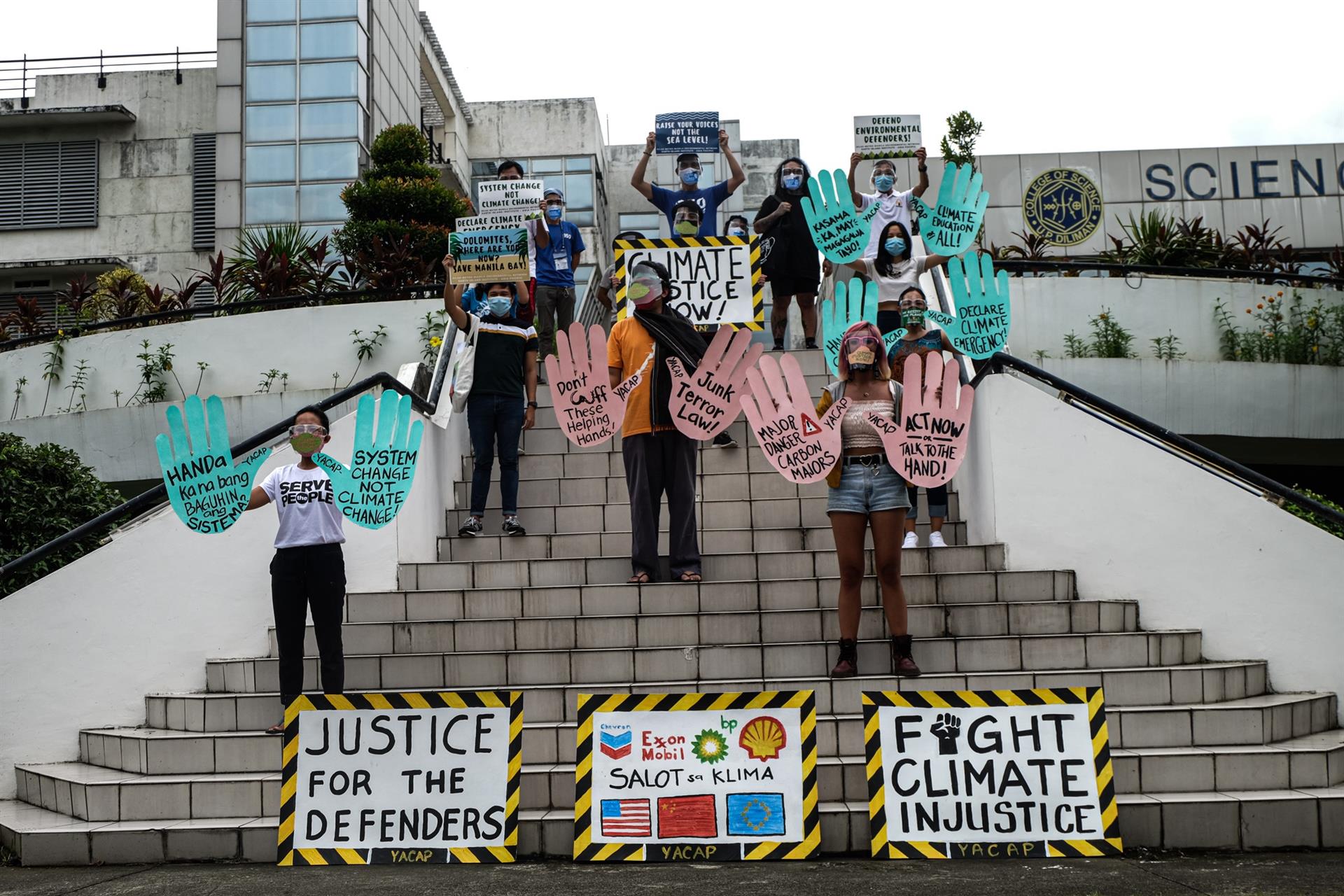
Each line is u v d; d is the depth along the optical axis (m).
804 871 4.50
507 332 7.60
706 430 6.19
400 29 19.86
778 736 4.87
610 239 23.98
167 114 18.17
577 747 4.91
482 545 7.42
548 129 22.53
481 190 7.77
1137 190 15.54
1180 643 6.14
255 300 11.68
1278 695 6.10
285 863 4.80
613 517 7.75
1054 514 6.77
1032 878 4.31
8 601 6.28
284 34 17.81
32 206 18.12
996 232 15.38
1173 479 6.68
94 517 7.56
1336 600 6.37
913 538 7.06
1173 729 5.37
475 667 5.98
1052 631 6.23
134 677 6.36
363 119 17.83
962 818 4.73
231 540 6.57
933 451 5.74
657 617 6.22
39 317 13.12
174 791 5.24
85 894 4.39
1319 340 11.51
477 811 4.85
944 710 4.86
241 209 17.50
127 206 18.00
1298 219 15.55
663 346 6.79
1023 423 6.90
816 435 5.83
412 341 11.39
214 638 6.47
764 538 7.32
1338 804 4.77
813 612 6.21
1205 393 11.17
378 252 12.45
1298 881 4.23
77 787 5.36
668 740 4.89
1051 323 11.58
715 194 9.48
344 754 4.96
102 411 11.27
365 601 6.59
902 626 5.79
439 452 7.82
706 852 4.72
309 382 11.45
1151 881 4.25
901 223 8.84
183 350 11.55
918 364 5.80
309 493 5.71
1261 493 6.95
